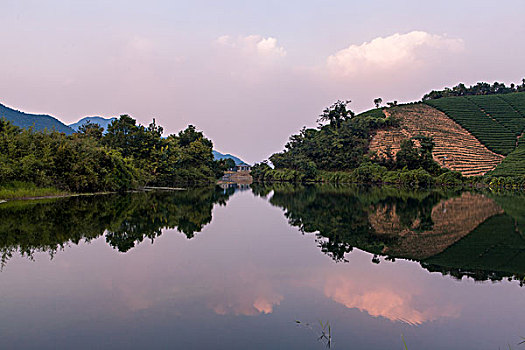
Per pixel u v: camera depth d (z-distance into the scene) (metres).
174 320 5.63
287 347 4.81
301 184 70.62
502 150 76.31
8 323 5.44
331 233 13.84
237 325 5.50
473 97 118.75
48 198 24.70
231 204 25.33
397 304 6.52
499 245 11.83
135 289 6.99
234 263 9.06
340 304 6.45
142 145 45.56
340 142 80.81
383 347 4.92
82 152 30.20
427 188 52.72
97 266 8.52
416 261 9.66
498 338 5.29
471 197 33.44
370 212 21.09
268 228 14.81
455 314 6.14
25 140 26.69
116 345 4.81
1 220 14.69
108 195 29.75
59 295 6.61
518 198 32.16
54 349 4.67
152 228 13.95
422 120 98.00
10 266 8.40
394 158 70.88
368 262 9.45
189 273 8.12
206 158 65.50
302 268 8.73
